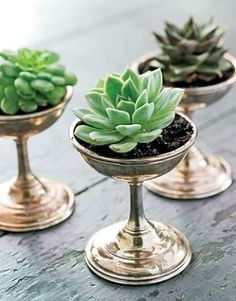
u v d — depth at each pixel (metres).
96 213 0.79
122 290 0.70
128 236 0.73
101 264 0.72
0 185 0.82
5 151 0.89
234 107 0.96
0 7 1.26
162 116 0.68
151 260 0.72
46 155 0.89
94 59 1.09
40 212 0.78
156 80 0.69
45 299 0.69
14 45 1.13
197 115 0.95
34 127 0.75
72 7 1.26
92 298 0.69
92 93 0.68
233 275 0.71
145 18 1.22
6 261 0.73
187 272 0.71
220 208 0.80
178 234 0.75
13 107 0.73
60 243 0.75
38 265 0.73
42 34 1.17
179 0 1.28
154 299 0.69
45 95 0.73
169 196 0.81
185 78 0.82
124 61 1.08
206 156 0.86
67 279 0.71
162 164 0.67
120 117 0.66
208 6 1.26
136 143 0.66
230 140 0.90
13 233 0.77
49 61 0.76
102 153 0.67
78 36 1.16
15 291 0.70
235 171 0.85
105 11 1.25
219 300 0.68
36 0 1.29
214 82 0.82
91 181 0.84
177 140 0.69
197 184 0.82
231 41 1.12
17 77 0.73
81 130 0.68
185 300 0.68
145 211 0.80
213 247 0.74
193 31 0.83
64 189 0.82
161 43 0.83
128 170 0.67
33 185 0.80
